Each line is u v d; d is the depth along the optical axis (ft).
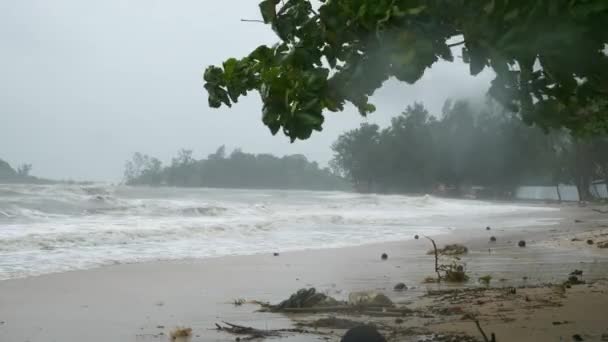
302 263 47.11
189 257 50.55
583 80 9.92
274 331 23.30
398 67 8.81
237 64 11.98
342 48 9.98
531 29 8.01
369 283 36.68
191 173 605.31
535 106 10.67
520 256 50.80
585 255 50.75
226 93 12.28
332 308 27.07
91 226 72.59
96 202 109.19
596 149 203.00
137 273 40.96
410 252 55.77
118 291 33.86
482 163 265.95
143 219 90.43
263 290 34.45
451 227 92.73
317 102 9.77
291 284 36.55
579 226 93.97
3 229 66.44
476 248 58.54
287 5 10.98
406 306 27.76
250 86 11.96
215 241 64.23
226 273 41.34
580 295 28.07
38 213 93.81
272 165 606.96
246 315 26.94
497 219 116.67
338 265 45.98
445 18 8.94
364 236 74.18
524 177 262.88
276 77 9.81
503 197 281.95
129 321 25.96
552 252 53.72
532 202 245.65
